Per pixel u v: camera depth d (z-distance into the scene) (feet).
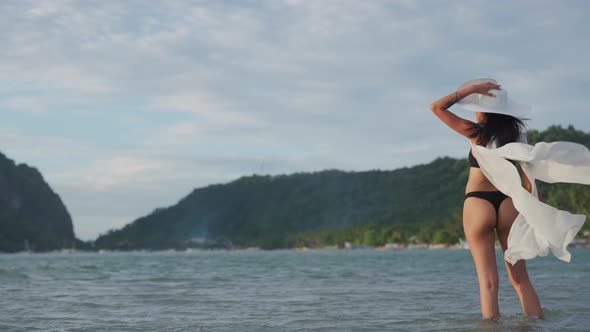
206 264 133.08
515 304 24.91
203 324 20.43
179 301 30.27
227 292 36.45
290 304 27.81
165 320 21.99
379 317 21.70
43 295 34.55
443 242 576.20
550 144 16.35
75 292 37.11
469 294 31.89
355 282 46.14
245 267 101.14
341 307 25.96
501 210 17.65
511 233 17.07
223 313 24.31
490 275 18.12
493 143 17.57
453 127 17.90
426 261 130.52
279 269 85.92
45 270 83.56
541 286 34.91
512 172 16.81
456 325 18.10
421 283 43.21
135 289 39.91
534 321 17.92
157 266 116.88
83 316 23.56
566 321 18.24
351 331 18.03
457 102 17.87
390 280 48.34
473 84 17.81
